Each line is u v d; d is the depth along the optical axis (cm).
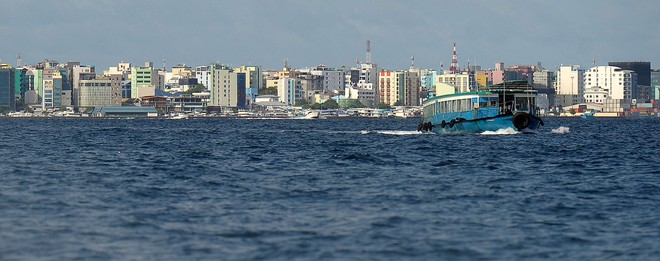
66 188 16938
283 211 14275
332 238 12181
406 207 14762
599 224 13312
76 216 13625
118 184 17762
